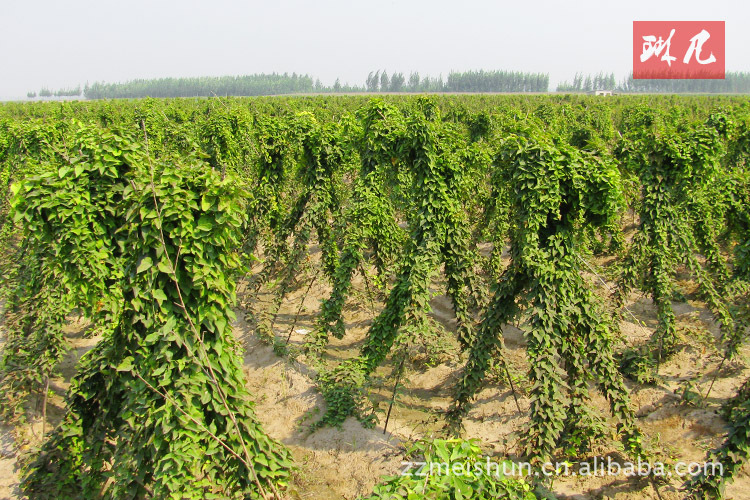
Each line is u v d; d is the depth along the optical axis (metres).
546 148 8.45
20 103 60.94
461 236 12.44
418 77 151.38
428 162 11.41
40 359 11.26
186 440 6.50
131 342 7.37
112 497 7.10
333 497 9.48
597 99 51.41
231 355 7.41
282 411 12.24
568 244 9.03
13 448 10.70
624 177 17.92
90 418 8.34
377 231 14.70
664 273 12.66
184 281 6.77
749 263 12.35
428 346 13.73
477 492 5.05
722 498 8.54
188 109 42.12
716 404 11.11
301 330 16.58
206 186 6.65
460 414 10.37
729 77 142.38
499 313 9.80
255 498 7.04
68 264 7.27
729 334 12.84
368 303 17.66
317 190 15.73
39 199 6.96
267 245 18.62
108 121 34.81
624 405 9.47
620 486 9.34
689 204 14.84
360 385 11.61
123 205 7.06
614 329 11.39
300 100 51.25
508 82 144.12
